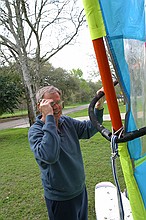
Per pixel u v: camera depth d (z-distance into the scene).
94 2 0.70
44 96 1.58
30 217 2.77
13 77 9.95
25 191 3.48
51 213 1.73
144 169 0.90
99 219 1.80
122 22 0.75
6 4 7.02
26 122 15.06
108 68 0.75
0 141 7.93
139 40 0.82
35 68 7.77
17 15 7.09
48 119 1.49
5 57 8.52
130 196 0.89
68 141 1.68
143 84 0.86
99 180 3.63
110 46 0.73
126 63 0.78
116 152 0.83
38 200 3.16
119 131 0.81
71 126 1.77
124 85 0.77
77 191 1.72
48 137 1.44
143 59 0.85
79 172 1.72
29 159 5.23
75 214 1.73
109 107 0.80
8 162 5.11
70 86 25.41
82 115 14.86
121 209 0.86
